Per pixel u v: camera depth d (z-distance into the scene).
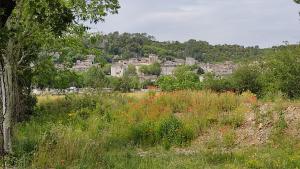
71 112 25.00
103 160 13.44
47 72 27.75
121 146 17.08
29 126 21.94
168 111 22.47
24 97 26.08
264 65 36.38
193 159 13.91
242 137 17.72
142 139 18.48
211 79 39.47
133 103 25.41
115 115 23.47
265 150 15.02
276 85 29.52
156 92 28.03
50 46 22.98
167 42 191.25
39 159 12.96
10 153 14.52
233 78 37.78
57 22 15.36
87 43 26.67
